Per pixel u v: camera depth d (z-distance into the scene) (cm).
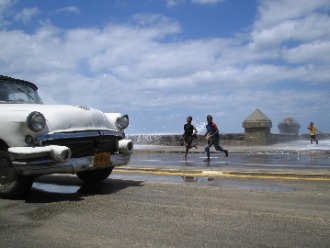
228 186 492
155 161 992
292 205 374
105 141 477
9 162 411
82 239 271
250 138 1797
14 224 311
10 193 413
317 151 1339
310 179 553
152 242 263
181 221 316
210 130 982
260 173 634
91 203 389
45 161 382
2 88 503
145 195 431
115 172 674
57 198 420
